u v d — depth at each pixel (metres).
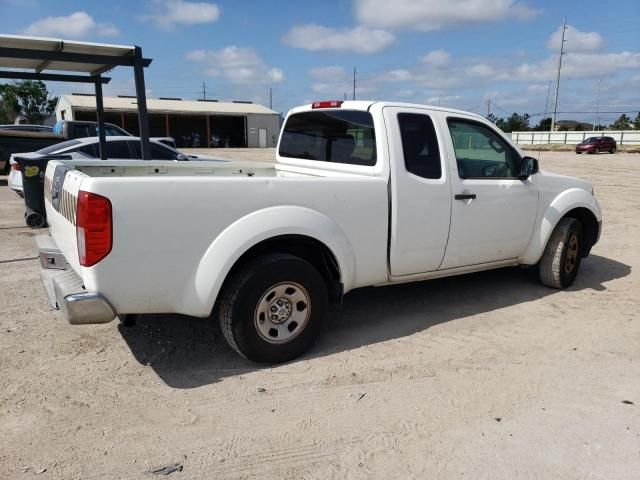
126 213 3.10
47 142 13.48
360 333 4.38
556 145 51.50
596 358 3.97
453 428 3.04
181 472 2.63
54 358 3.82
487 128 4.87
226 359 3.87
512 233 5.05
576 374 3.71
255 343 3.62
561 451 2.83
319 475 2.63
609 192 14.46
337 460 2.75
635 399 3.38
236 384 3.50
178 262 3.30
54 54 5.92
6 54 5.67
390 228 4.18
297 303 3.78
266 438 2.93
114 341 4.13
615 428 3.05
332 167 4.67
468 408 3.26
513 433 2.99
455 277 6.07
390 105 4.27
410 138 4.29
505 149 5.02
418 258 4.40
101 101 7.39
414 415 3.17
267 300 3.62
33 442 2.84
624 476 2.63
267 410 3.20
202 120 52.53
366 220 4.02
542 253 5.46
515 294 5.48
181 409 3.19
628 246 7.88
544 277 5.62
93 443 2.84
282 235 3.62
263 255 3.66
